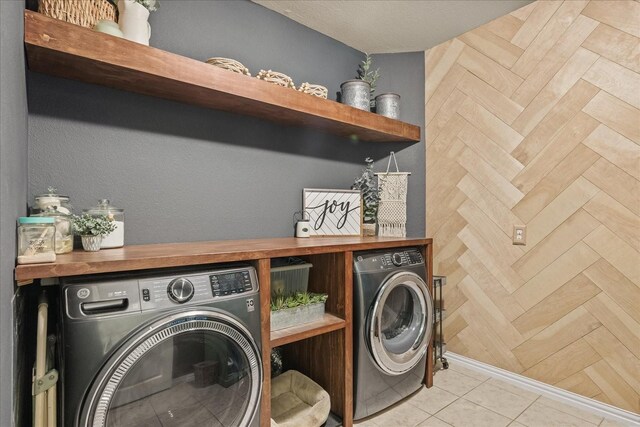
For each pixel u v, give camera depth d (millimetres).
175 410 1104
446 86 2496
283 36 2186
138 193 1637
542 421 1762
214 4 1892
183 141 1765
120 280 1049
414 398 1983
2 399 684
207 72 1517
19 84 969
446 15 2182
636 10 1678
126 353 976
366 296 1730
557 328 1970
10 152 795
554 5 1957
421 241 2074
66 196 1380
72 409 925
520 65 2107
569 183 1913
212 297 1184
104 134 1547
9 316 779
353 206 2379
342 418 1700
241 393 1248
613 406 1773
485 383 2166
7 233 761
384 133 2334
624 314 1736
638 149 1681
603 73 1783
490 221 2256
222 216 1903
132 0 1387
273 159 2109
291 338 1482
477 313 2328
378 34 2410
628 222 1715
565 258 1933
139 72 1361
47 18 1138
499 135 2209
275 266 1645
